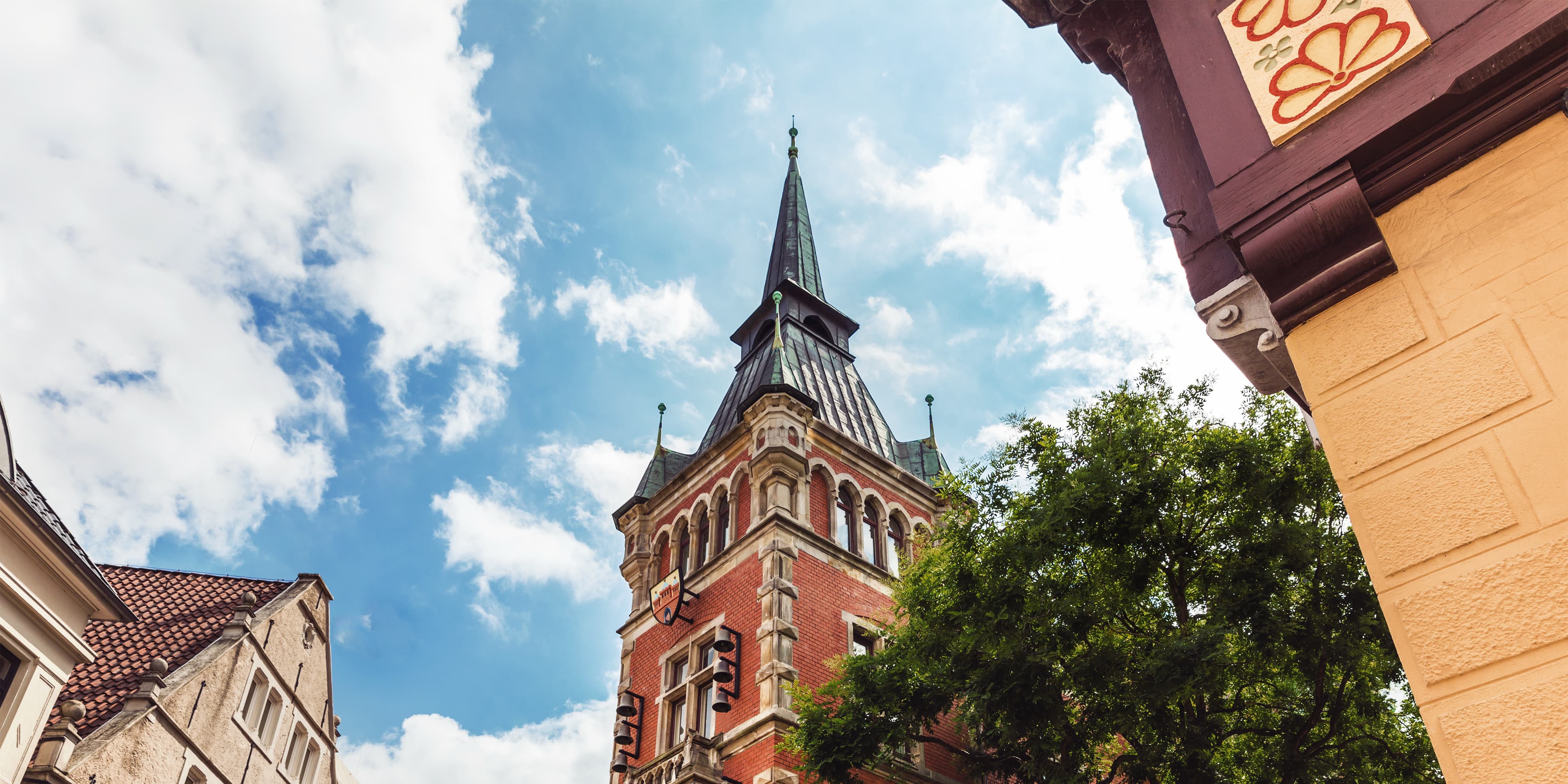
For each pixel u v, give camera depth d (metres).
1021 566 14.62
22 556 13.29
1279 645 13.41
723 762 20.58
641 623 26.42
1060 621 14.15
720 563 24.73
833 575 24.02
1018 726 13.98
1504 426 4.95
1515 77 5.55
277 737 22.19
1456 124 5.70
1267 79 6.60
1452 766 4.47
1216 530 14.36
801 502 24.81
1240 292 6.41
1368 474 5.33
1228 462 14.54
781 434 25.69
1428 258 5.61
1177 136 7.46
